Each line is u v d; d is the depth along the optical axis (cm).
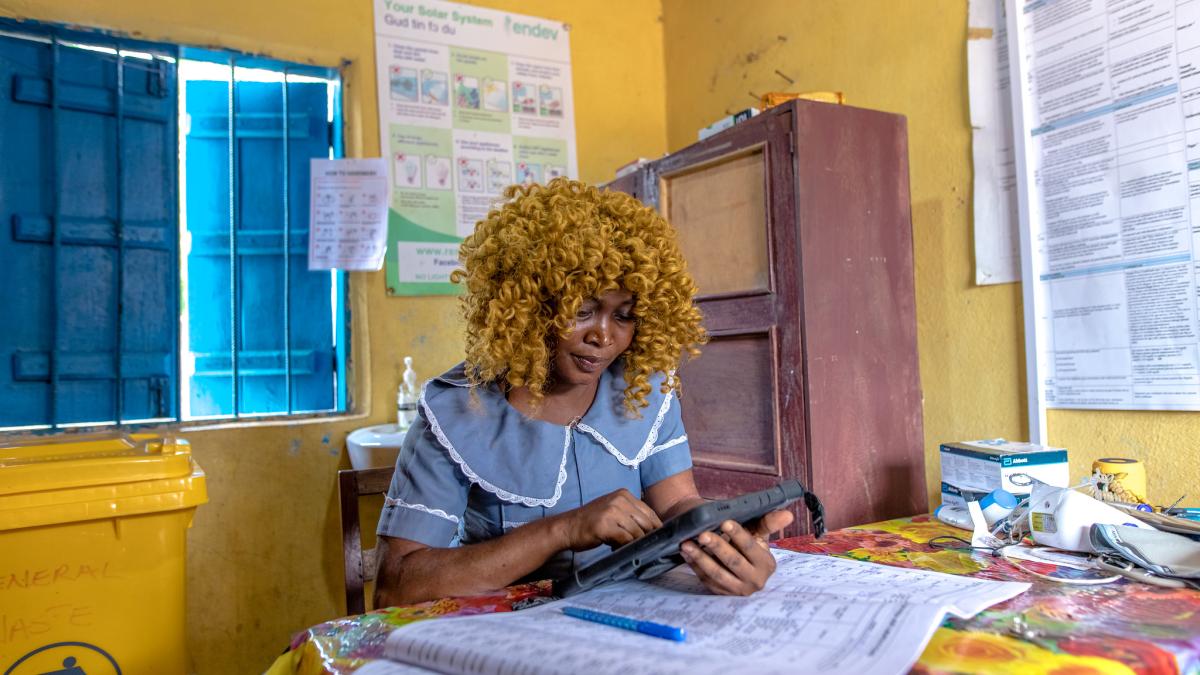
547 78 258
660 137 278
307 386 232
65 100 204
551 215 94
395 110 234
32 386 199
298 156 232
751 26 237
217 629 205
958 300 173
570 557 102
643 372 105
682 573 89
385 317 230
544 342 96
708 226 181
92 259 206
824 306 155
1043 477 123
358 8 231
